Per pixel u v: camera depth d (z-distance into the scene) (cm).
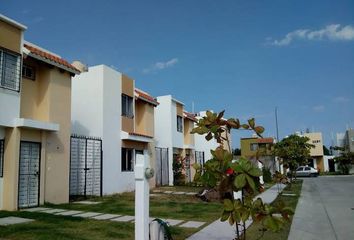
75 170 1742
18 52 1295
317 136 6259
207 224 1035
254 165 466
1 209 1227
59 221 1021
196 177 483
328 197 1955
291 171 2633
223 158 468
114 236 845
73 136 1628
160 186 2498
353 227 1052
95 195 1758
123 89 2075
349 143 5822
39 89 1459
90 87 1897
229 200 453
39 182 1354
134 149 2147
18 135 1258
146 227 664
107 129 1883
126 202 1516
